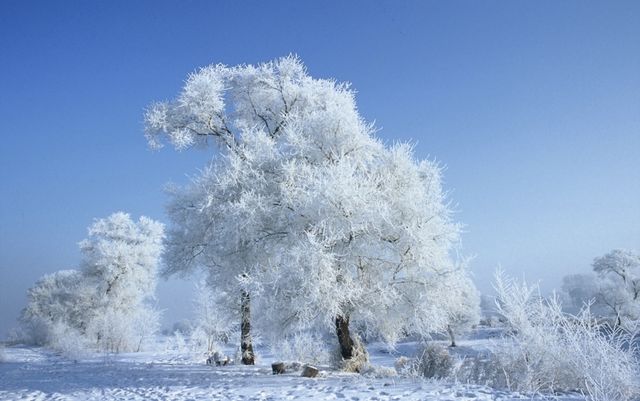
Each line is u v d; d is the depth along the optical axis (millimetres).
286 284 12852
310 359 19719
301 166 14977
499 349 11195
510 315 10617
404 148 15281
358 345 16109
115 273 42719
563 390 9453
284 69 20469
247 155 16344
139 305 43906
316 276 12523
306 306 12492
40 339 45500
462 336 44594
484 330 49375
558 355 10070
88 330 36969
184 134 20234
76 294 43500
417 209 14000
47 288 54875
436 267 13969
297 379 13273
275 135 20234
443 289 13977
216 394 11031
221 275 18203
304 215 14023
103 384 14086
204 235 19156
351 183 13445
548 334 10398
